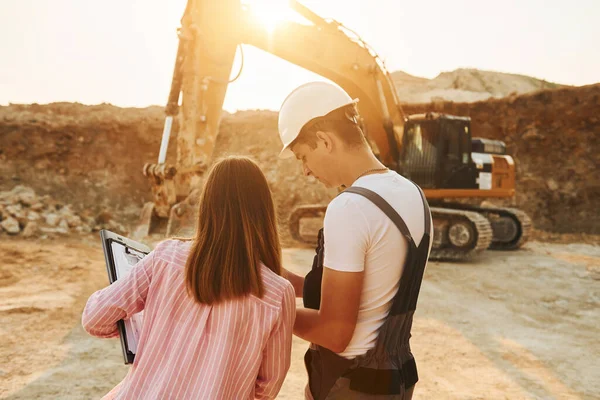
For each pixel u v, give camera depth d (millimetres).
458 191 12844
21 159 19203
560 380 5141
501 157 13711
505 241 14305
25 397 4293
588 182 20078
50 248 11688
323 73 11219
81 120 20422
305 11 10578
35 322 6406
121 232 15414
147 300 1675
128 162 20156
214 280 1609
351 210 1609
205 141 9055
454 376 5168
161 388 1548
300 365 5391
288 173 20719
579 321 7379
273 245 1751
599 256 13375
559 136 21031
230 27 9344
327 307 1633
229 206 1687
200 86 8961
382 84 12297
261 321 1636
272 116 22922
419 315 7473
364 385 1665
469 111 22562
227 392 1574
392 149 12578
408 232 1651
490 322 7227
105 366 5082
